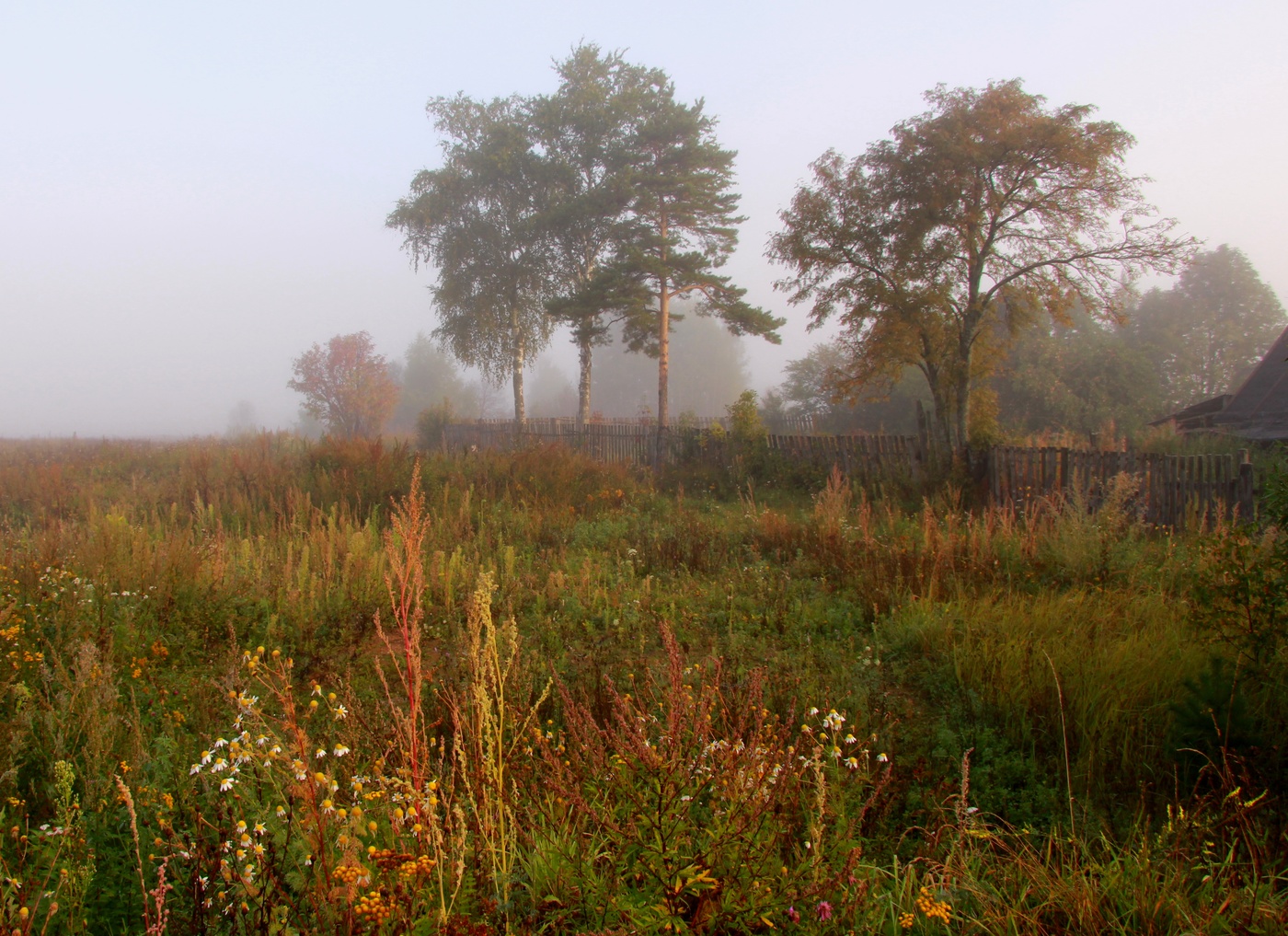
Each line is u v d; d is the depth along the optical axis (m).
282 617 6.21
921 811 3.47
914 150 16.41
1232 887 2.85
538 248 37.00
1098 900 2.80
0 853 2.76
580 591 7.33
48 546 6.97
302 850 2.54
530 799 3.04
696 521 11.09
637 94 35.25
